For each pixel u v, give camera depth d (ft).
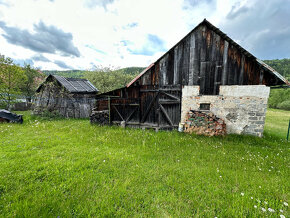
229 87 19.54
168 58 21.57
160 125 23.02
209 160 12.12
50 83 37.35
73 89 37.42
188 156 12.75
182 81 21.27
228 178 9.30
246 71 19.01
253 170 10.43
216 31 19.08
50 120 32.35
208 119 19.30
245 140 17.62
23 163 10.53
